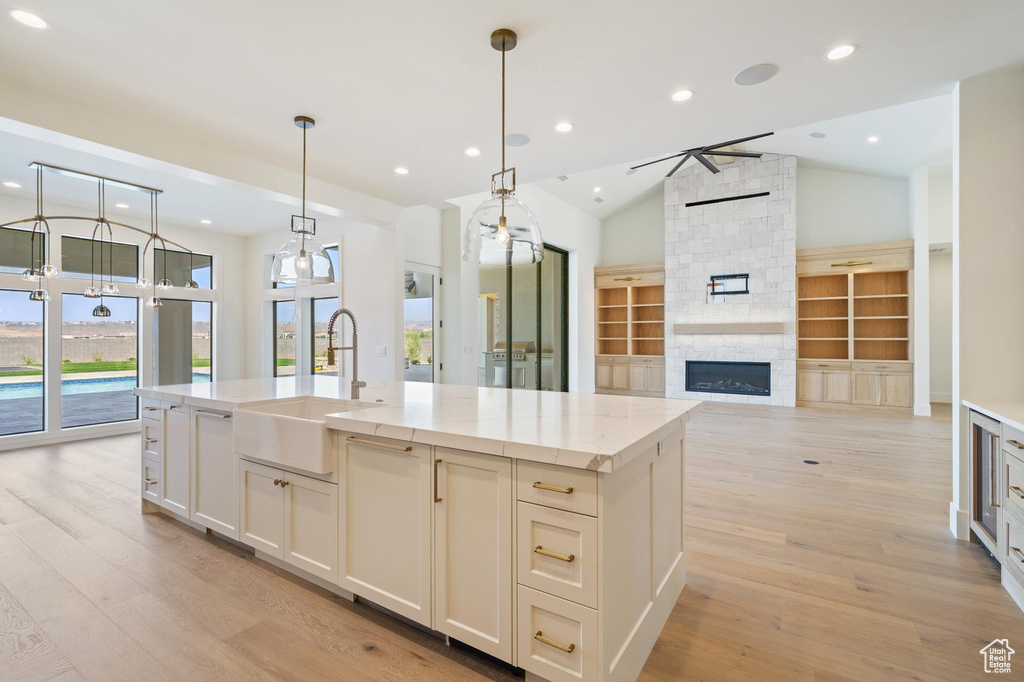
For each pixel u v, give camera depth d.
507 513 1.65
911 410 7.09
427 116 3.11
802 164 8.14
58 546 2.74
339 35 2.25
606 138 3.48
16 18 2.10
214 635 1.94
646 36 2.27
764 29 2.22
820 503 3.41
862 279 7.89
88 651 1.83
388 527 1.96
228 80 2.65
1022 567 2.08
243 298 7.10
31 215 5.14
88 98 2.84
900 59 2.48
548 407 2.34
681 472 2.26
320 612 2.10
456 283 6.44
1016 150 2.62
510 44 2.28
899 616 2.05
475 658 1.81
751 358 8.16
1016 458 2.14
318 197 4.42
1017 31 2.25
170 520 3.14
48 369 5.27
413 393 2.95
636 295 10.04
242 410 2.47
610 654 1.52
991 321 2.69
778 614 2.07
